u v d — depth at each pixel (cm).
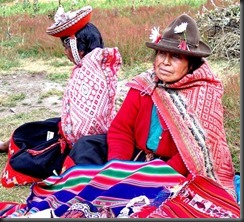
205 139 356
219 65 807
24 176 433
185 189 338
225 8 920
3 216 361
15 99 685
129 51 855
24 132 466
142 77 379
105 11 1411
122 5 1667
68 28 433
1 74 829
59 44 940
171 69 357
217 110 365
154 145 372
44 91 720
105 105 434
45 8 1850
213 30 897
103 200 341
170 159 363
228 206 334
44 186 379
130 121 379
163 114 363
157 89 371
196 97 362
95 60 434
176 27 356
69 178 368
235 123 531
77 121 432
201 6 1250
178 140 356
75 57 441
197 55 351
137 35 919
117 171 355
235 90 602
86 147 393
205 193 338
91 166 368
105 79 434
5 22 1316
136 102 377
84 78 433
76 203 335
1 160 485
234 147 481
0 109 647
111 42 893
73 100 436
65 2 1928
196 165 352
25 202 409
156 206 332
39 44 967
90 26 443
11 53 948
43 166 427
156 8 1370
